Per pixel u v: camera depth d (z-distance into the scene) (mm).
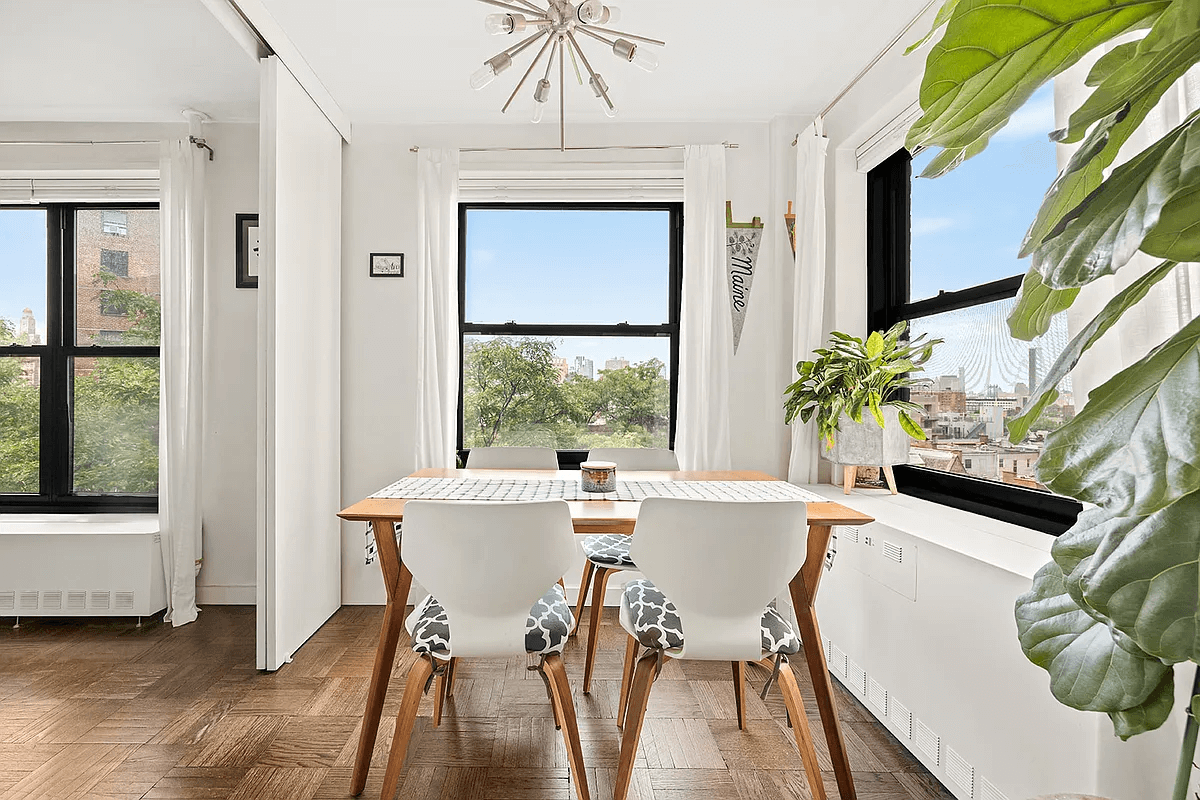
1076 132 717
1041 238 742
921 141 798
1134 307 1239
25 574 3258
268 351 2752
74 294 3744
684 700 2473
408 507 1675
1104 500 551
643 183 3764
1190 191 562
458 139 3662
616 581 3650
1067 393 2012
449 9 2588
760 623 1786
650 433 3922
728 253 3617
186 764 2021
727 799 1866
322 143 3273
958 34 679
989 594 1659
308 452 3129
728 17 2625
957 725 1801
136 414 3750
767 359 3604
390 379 3645
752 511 1651
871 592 2309
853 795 1805
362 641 3076
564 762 2049
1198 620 592
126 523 3479
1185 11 588
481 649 1757
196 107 3408
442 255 3555
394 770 1770
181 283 3336
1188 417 532
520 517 1679
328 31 2756
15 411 3744
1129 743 1246
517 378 3926
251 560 3627
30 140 3582
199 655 2893
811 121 3529
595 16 1860
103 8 2539
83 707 2391
